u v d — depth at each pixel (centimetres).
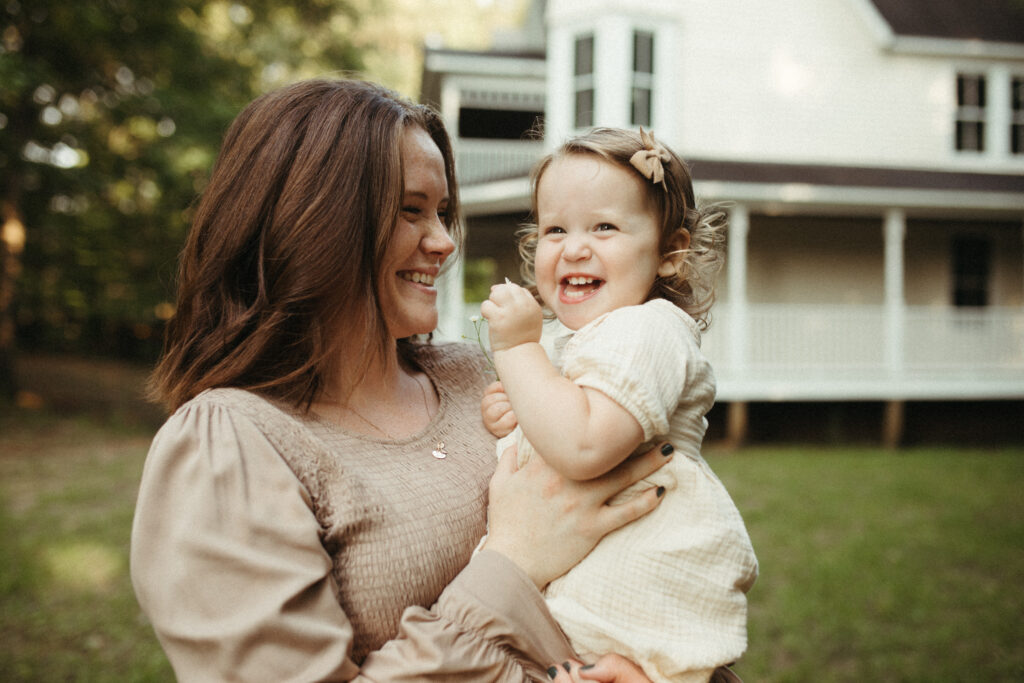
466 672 114
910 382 1183
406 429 144
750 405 1216
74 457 981
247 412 120
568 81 1248
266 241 129
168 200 1359
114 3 1212
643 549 134
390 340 149
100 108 1287
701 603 134
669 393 130
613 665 128
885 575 568
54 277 1484
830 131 1293
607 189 148
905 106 1309
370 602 117
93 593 518
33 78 1094
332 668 104
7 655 431
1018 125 1366
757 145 1277
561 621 131
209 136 1298
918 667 428
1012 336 1234
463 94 1424
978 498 811
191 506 109
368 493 122
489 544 133
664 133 1242
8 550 598
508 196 1155
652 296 160
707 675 130
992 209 1194
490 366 185
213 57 1429
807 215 1264
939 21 1348
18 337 2256
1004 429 1269
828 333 1205
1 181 1266
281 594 104
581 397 127
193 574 104
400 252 141
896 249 1183
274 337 129
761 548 631
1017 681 413
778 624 480
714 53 1265
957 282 1332
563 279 153
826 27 1291
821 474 934
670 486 138
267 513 111
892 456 1075
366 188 132
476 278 2119
